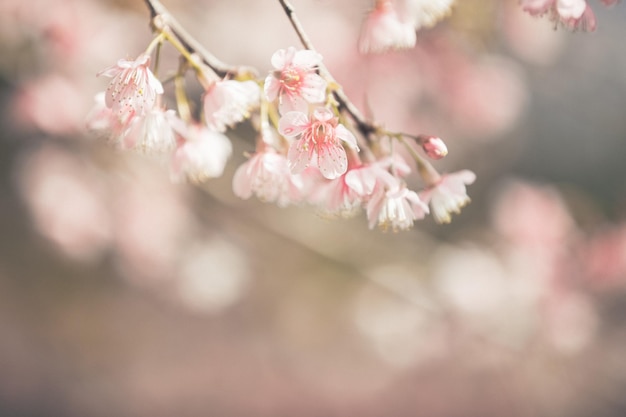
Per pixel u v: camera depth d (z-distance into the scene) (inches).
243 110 85.0
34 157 243.1
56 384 294.4
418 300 256.4
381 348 279.9
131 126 86.1
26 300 275.4
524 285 256.2
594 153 359.9
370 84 237.5
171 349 309.4
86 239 246.4
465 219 325.4
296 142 76.8
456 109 256.1
